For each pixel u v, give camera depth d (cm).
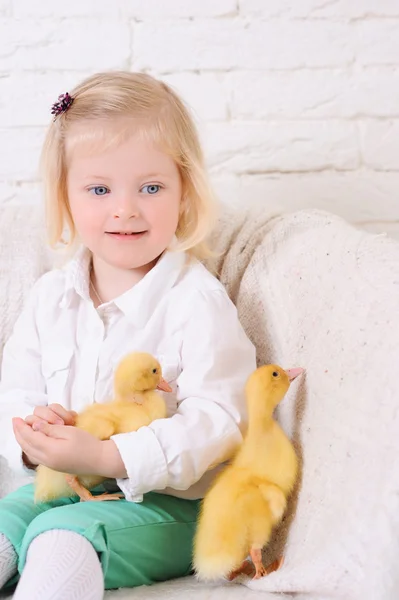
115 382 118
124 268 130
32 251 149
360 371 100
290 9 160
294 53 161
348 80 162
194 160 130
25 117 164
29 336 137
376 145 163
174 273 131
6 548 111
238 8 160
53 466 110
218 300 127
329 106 162
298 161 164
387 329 97
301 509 108
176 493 120
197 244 138
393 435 88
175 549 115
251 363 125
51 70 163
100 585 97
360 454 94
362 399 97
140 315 128
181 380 122
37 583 94
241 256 141
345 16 160
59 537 101
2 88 164
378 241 113
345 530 92
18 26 162
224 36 161
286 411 121
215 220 139
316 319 116
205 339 123
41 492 117
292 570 99
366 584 88
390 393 92
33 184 166
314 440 109
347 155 164
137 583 112
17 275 148
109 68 162
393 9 159
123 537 110
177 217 129
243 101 163
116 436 112
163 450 110
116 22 161
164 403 118
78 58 162
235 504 108
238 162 165
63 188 134
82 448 109
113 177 122
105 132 121
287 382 114
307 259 125
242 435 118
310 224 133
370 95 162
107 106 122
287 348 124
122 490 112
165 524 114
